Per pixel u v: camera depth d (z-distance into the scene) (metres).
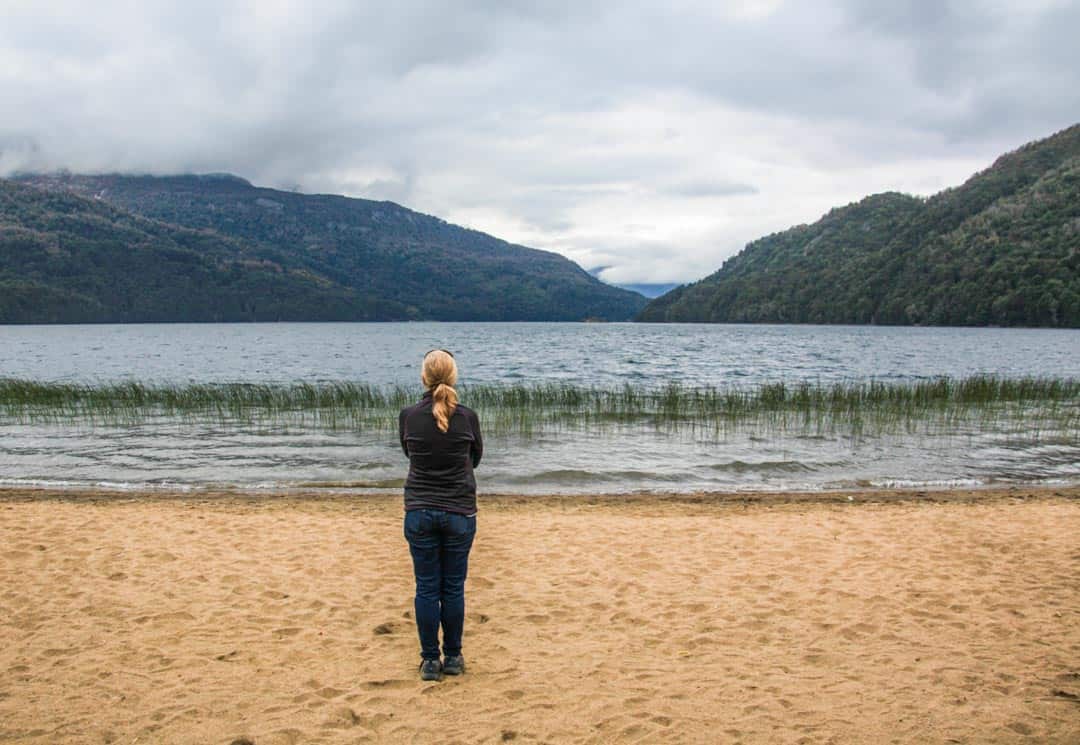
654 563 6.93
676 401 20.16
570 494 10.80
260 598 5.92
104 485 11.43
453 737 3.70
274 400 20.83
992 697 4.07
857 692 4.16
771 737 3.65
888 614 5.52
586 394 21.03
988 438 15.89
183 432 16.73
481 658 4.73
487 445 15.04
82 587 6.17
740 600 5.88
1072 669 4.45
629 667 4.58
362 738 3.70
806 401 19.80
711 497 10.45
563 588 6.21
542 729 3.77
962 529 8.19
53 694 4.20
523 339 95.88
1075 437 15.97
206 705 4.05
